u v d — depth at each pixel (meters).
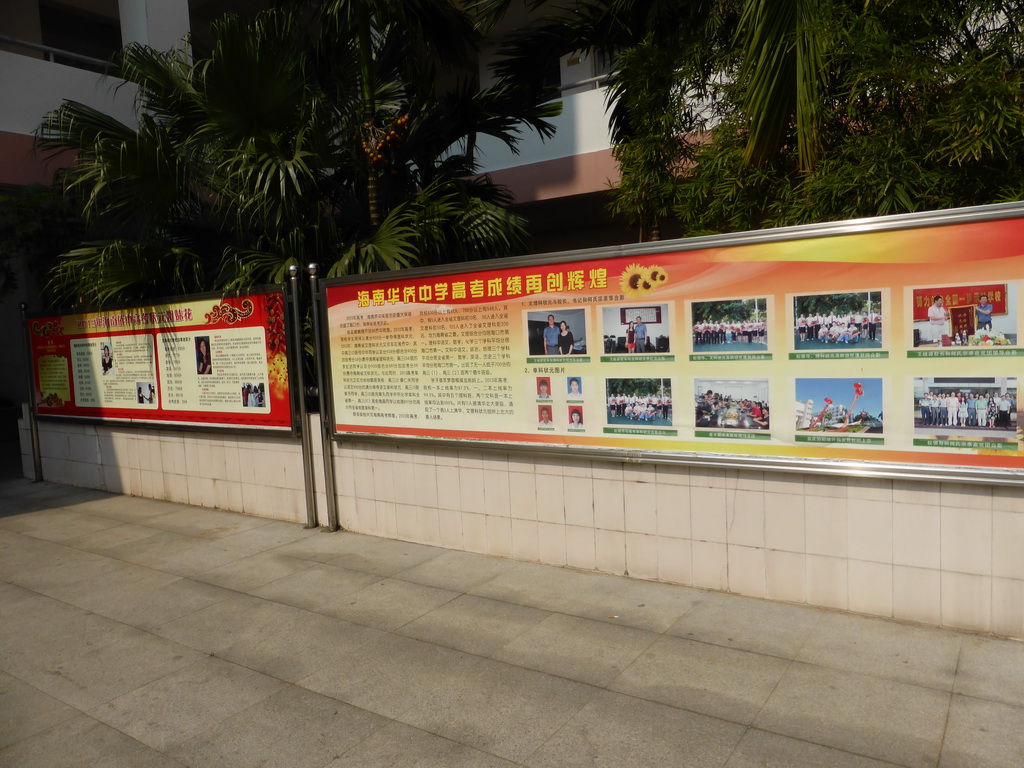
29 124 9.25
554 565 5.32
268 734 3.44
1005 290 3.73
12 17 11.69
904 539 4.13
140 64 7.38
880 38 4.36
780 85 4.80
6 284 9.34
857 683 3.57
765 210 5.36
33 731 3.56
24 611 5.07
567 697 3.60
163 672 4.09
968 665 3.68
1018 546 3.86
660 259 4.62
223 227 7.65
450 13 7.37
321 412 6.34
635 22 6.57
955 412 3.90
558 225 12.11
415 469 5.94
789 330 4.28
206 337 7.11
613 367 4.86
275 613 4.80
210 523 6.95
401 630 4.44
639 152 5.86
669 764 3.04
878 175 4.45
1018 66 4.45
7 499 8.39
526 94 7.90
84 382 8.46
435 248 7.04
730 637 4.09
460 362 5.50
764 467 4.40
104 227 9.02
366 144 7.21
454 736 3.34
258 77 6.46
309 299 6.91
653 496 4.86
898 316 3.99
